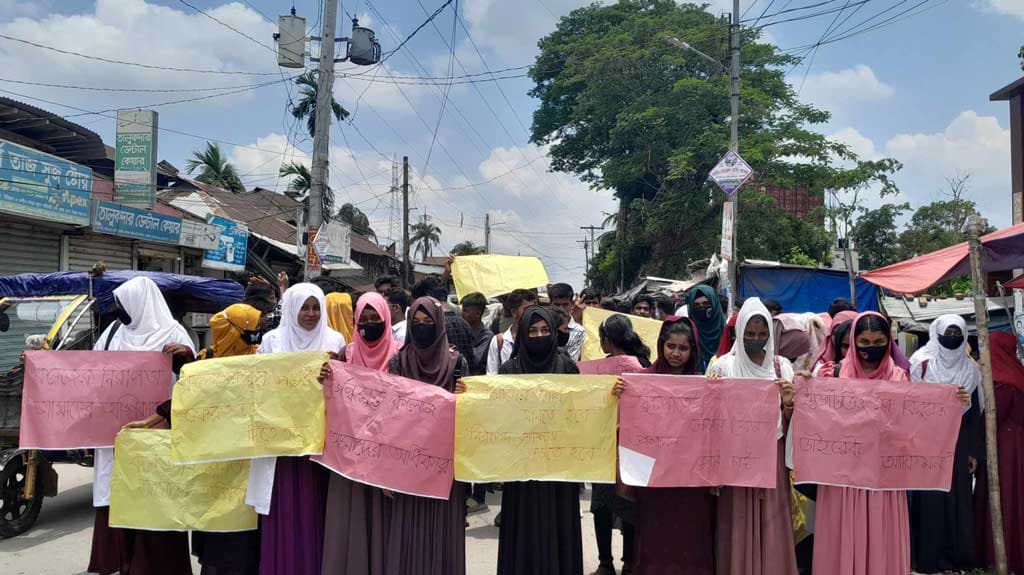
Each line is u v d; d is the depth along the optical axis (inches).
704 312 229.0
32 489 245.6
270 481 159.3
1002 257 213.0
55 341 256.8
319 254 593.9
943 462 165.9
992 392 184.7
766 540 161.9
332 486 160.2
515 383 164.1
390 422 157.6
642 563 166.7
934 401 165.0
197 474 167.3
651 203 1096.2
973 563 205.3
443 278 329.7
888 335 173.2
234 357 163.0
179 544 181.2
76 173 537.3
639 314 372.2
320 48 612.1
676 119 1002.7
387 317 175.2
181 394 160.6
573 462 163.2
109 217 573.3
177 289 317.1
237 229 788.6
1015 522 203.9
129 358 181.6
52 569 213.5
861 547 161.5
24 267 522.9
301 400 160.1
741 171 559.2
